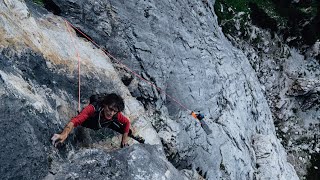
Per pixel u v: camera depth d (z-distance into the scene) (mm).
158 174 6387
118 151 6375
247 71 19297
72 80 7582
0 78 5270
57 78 7090
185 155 10703
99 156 6086
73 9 9602
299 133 21859
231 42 21406
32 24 7309
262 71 22500
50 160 5465
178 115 11586
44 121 5664
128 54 10695
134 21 11305
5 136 4832
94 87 8172
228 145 12836
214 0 21500
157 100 11086
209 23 17562
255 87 19250
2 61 5715
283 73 23062
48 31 8164
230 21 21906
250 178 14016
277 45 23328
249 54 22156
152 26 11891
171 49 12414
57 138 5613
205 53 14781
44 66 6828
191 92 12742
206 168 11414
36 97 5902
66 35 8852
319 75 23938
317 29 24594
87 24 9867
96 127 6230
